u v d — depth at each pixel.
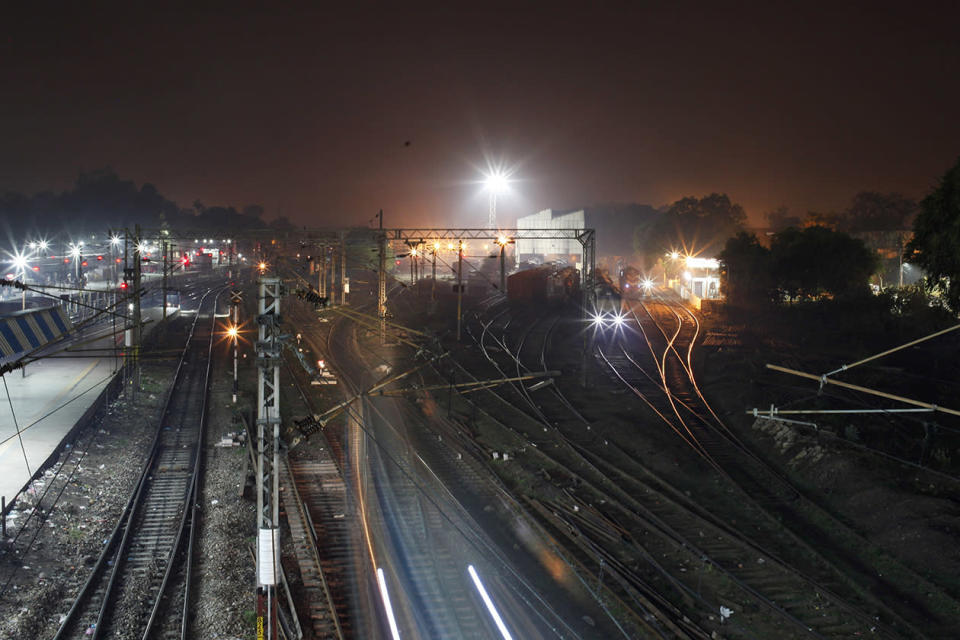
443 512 24.91
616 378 45.41
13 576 19.94
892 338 52.62
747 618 18.00
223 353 58.19
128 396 42.47
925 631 17.27
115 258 99.75
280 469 29.06
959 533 20.94
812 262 66.94
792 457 29.20
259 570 16.05
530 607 18.78
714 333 61.12
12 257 98.50
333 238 58.56
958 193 30.94
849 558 21.27
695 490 26.72
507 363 50.62
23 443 30.52
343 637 17.41
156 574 20.53
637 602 18.61
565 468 28.75
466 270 143.62
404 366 50.62
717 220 113.31
